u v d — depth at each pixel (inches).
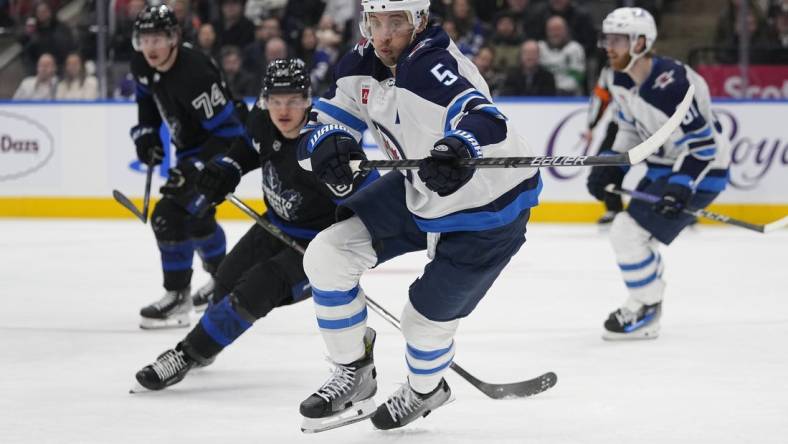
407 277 582.2
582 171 831.1
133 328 431.8
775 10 848.9
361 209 254.8
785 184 821.9
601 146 751.7
